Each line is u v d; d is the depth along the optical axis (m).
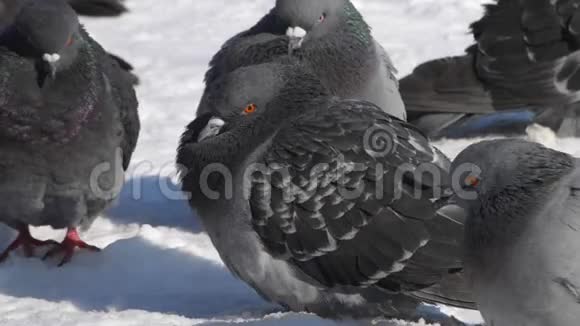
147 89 19.22
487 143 9.57
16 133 12.30
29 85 12.27
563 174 9.23
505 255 9.15
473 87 16.50
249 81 10.95
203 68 20.25
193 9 23.84
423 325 10.51
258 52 13.33
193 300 11.63
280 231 10.63
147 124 17.59
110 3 19.53
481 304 9.47
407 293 10.51
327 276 10.61
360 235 10.49
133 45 21.69
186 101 18.64
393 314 10.78
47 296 11.70
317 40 13.38
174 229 13.62
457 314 11.30
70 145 12.45
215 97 11.07
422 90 16.55
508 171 9.34
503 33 16.45
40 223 12.92
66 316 10.76
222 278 12.21
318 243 10.56
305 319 10.21
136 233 13.62
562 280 8.97
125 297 11.66
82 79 12.45
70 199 12.70
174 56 20.97
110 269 12.39
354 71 13.45
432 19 22.62
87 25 22.97
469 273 9.54
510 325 9.29
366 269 10.50
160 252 12.73
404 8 23.34
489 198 9.38
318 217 10.55
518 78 16.31
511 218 9.22
